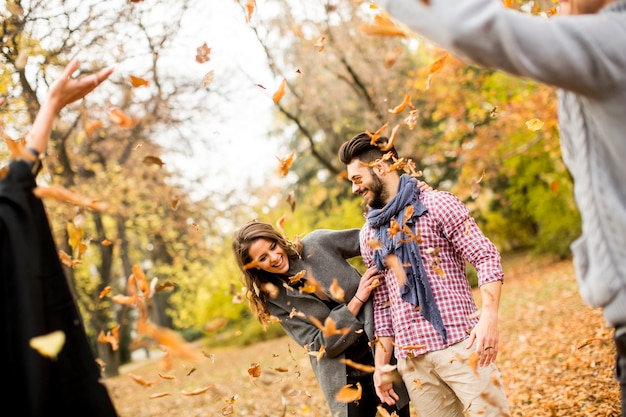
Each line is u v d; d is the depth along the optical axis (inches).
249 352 601.0
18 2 138.6
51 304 59.7
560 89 52.1
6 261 57.0
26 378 54.3
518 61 44.3
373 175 106.6
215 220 603.8
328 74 517.3
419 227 101.7
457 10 44.3
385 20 68.9
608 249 49.0
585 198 50.5
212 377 435.5
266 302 118.6
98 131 404.8
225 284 654.5
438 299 100.3
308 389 268.4
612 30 45.1
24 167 60.6
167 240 636.1
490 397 86.8
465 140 489.7
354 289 115.1
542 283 504.4
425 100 512.7
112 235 612.1
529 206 649.6
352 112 567.2
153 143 461.1
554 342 259.9
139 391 419.5
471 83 478.3
